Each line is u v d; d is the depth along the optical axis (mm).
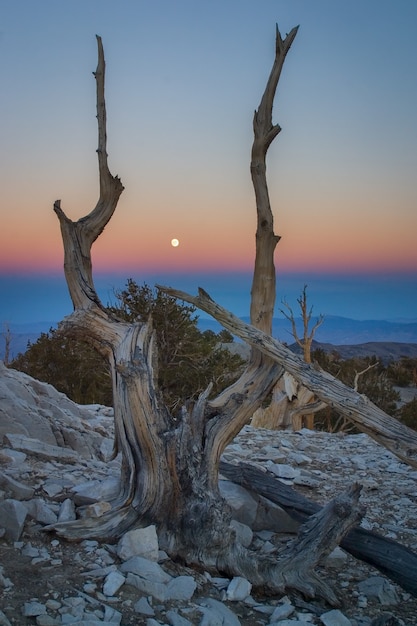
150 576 4188
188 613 3912
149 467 4926
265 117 5703
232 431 5180
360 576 5203
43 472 5672
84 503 5160
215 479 4957
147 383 5195
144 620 3730
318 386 5102
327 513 4777
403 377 37906
